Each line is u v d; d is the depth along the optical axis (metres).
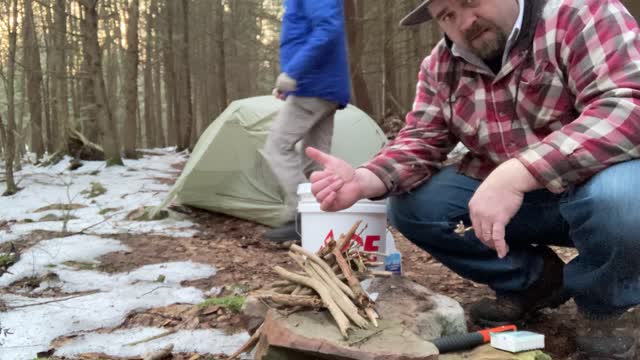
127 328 2.47
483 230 1.63
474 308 2.29
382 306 1.84
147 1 19.97
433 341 1.71
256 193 4.93
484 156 2.07
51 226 4.86
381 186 2.06
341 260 1.70
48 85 14.82
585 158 1.60
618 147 1.59
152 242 4.24
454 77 2.05
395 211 2.29
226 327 2.39
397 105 12.05
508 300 2.21
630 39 1.65
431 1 1.81
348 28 10.86
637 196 1.59
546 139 1.64
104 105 9.75
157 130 32.38
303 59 3.62
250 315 1.78
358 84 11.09
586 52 1.70
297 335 1.47
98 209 5.82
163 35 19.20
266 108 5.06
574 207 1.71
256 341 1.71
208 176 5.04
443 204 2.15
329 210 2.01
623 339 1.91
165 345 2.21
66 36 12.89
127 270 3.51
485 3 1.72
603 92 1.66
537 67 1.81
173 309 2.69
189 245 4.16
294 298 1.61
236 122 5.05
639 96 1.59
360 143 5.47
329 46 3.66
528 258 2.17
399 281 2.01
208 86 26.62
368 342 1.45
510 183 1.61
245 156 4.98
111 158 9.75
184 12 17.09
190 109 16.94
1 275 3.36
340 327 1.47
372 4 13.20
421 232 2.24
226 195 5.07
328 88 3.73
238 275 3.35
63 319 2.56
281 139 3.83
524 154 1.63
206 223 5.00
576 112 1.83
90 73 10.80
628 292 1.74
